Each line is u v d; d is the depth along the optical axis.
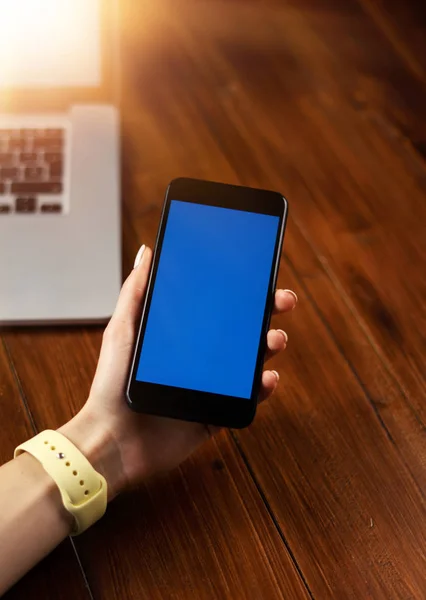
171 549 0.43
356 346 0.52
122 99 0.65
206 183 0.45
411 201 0.61
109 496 0.44
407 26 0.74
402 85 0.69
